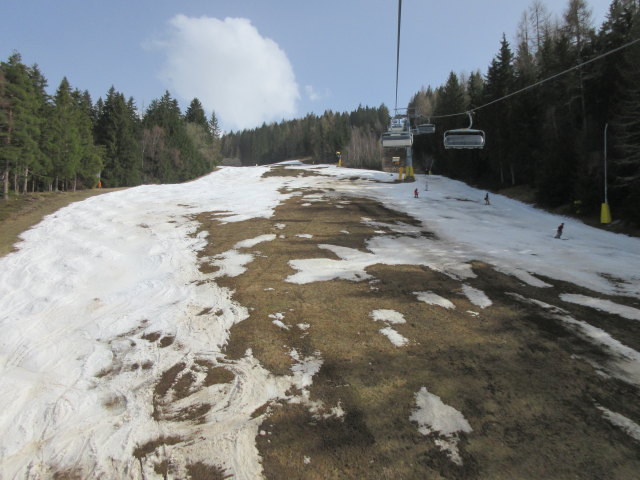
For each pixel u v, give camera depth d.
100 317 12.48
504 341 10.08
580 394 7.86
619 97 27.20
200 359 9.66
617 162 23.86
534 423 7.00
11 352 10.52
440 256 18.28
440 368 8.82
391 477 5.84
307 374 8.73
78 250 19.20
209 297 13.46
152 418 7.58
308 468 6.09
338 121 130.12
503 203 35.62
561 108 35.34
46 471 6.38
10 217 25.66
